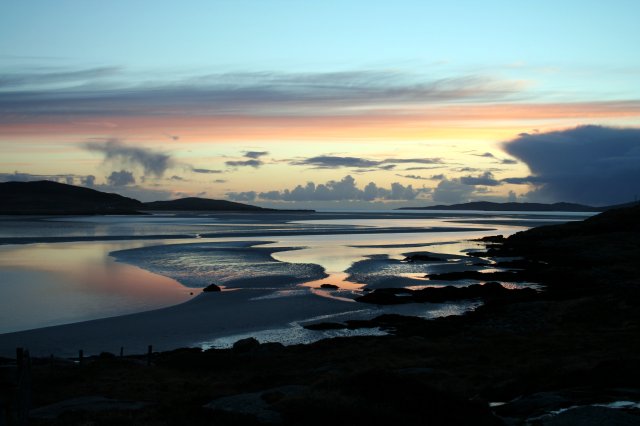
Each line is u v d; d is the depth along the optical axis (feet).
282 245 343.67
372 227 601.21
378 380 54.19
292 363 96.68
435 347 105.70
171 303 159.43
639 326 116.78
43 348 114.62
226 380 84.94
